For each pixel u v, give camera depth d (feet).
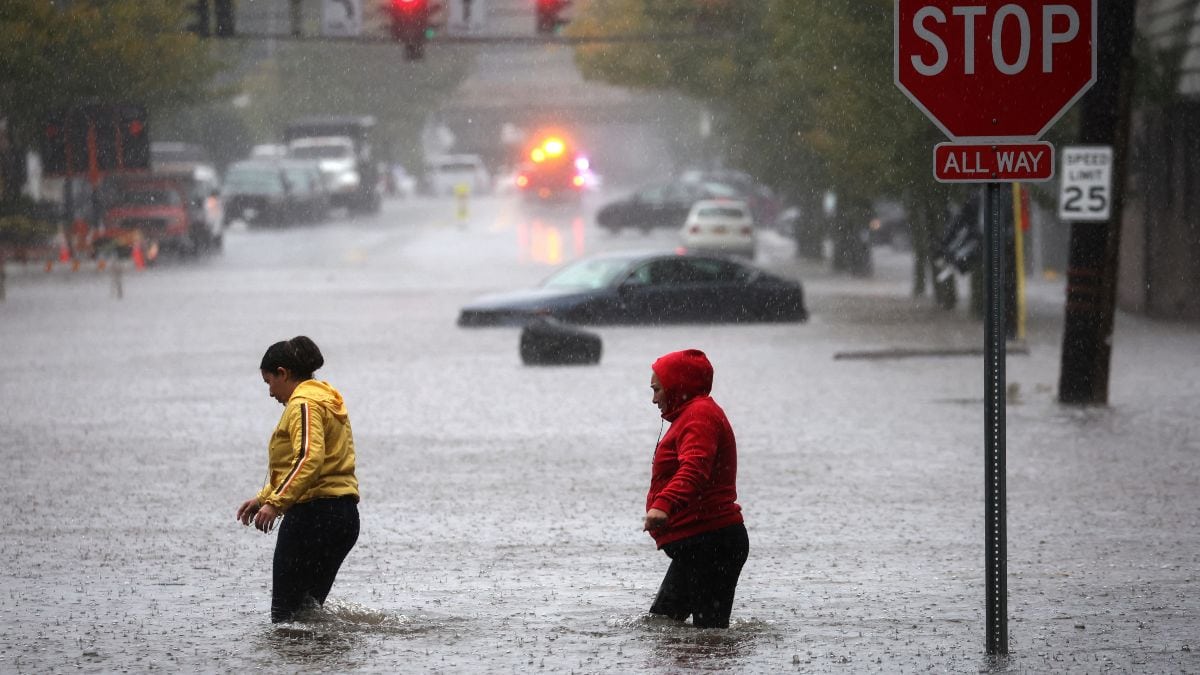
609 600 92.38
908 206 389.39
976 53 76.54
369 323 312.09
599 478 141.28
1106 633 83.20
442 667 76.13
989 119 76.69
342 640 82.02
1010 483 137.69
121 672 75.56
